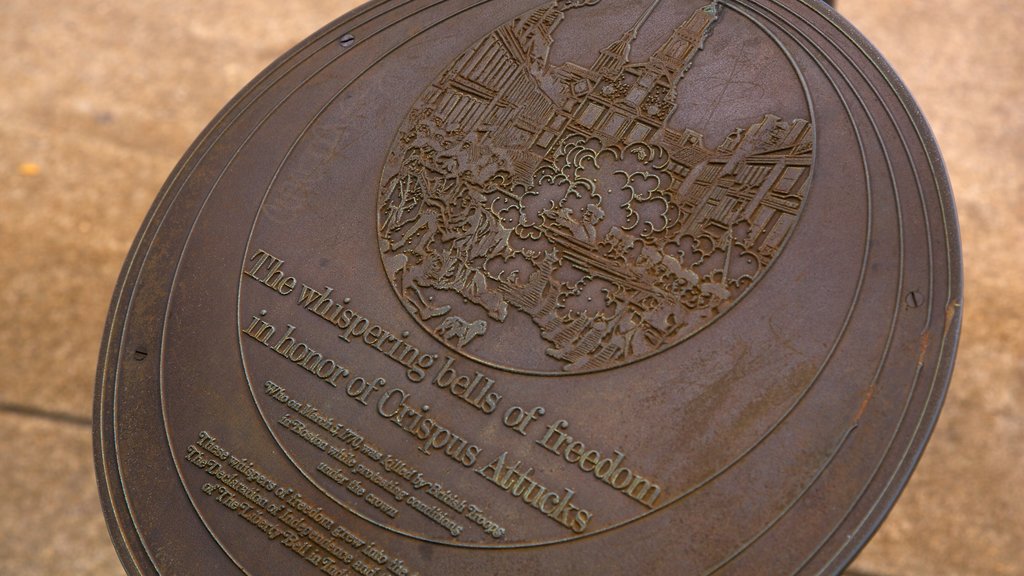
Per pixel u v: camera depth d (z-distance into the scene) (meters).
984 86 4.00
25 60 4.43
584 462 1.80
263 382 1.97
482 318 1.99
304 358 1.99
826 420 1.75
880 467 1.70
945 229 1.88
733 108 2.12
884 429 1.73
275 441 1.91
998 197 3.70
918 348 1.78
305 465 1.88
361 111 2.28
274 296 2.07
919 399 1.74
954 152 3.81
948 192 1.92
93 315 3.67
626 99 2.19
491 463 1.83
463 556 1.75
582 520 1.75
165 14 4.58
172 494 1.88
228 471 1.89
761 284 1.90
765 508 1.70
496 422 1.87
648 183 2.08
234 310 2.06
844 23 2.16
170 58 4.42
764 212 1.98
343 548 1.79
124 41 4.49
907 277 1.85
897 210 1.92
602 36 2.28
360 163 2.21
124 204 3.96
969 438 3.18
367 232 2.13
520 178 2.14
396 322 2.01
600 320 1.94
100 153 4.11
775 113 2.09
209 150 2.27
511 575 1.73
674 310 1.92
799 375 1.80
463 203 2.13
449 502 1.81
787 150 2.04
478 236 2.08
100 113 4.24
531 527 1.76
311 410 1.93
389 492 1.83
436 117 2.25
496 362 1.93
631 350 1.89
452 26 2.37
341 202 2.17
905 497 3.07
